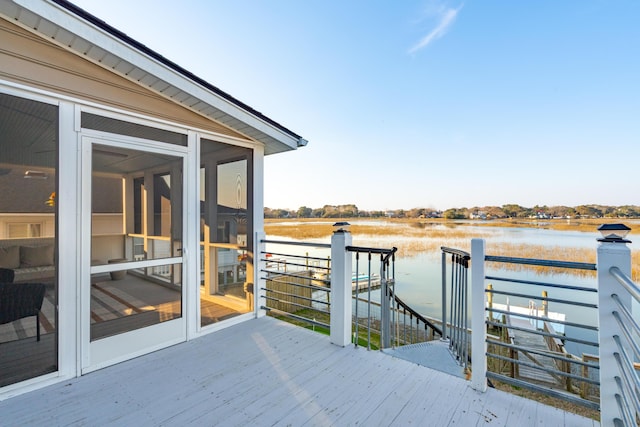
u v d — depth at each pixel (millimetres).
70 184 2209
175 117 2895
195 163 3076
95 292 2330
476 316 2051
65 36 2088
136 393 1998
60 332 2143
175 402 1898
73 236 2215
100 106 2371
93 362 2297
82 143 2273
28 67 2029
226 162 3480
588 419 1716
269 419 1732
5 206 1944
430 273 14258
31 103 2049
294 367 2389
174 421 1709
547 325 8414
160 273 2762
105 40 2195
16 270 1983
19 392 1954
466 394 2004
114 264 2438
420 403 1897
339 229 2893
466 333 2455
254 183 3742
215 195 3395
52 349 2113
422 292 12484
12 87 1966
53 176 2137
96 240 2342
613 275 1476
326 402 1907
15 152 1981
